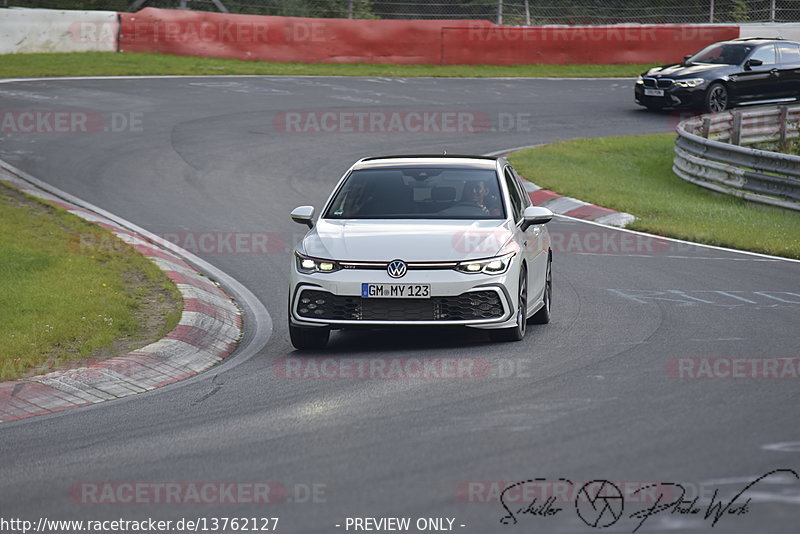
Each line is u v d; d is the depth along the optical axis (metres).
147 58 108.31
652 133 87.00
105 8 130.75
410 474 19.11
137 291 38.31
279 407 24.86
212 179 64.25
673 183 72.56
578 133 85.88
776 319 34.75
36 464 21.11
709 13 142.12
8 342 30.81
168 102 87.69
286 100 92.44
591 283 42.69
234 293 41.72
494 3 138.25
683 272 45.00
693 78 91.38
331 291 29.97
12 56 103.62
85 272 39.97
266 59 114.06
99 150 69.81
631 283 42.53
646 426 21.78
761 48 94.94
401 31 116.62
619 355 29.28
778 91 94.75
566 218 59.88
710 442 20.53
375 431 22.14
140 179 63.16
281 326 36.38
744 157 65.69
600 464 19.34
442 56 117.94
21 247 42.22
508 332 31.23
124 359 30.25
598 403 23.84
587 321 35.09
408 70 113.56
